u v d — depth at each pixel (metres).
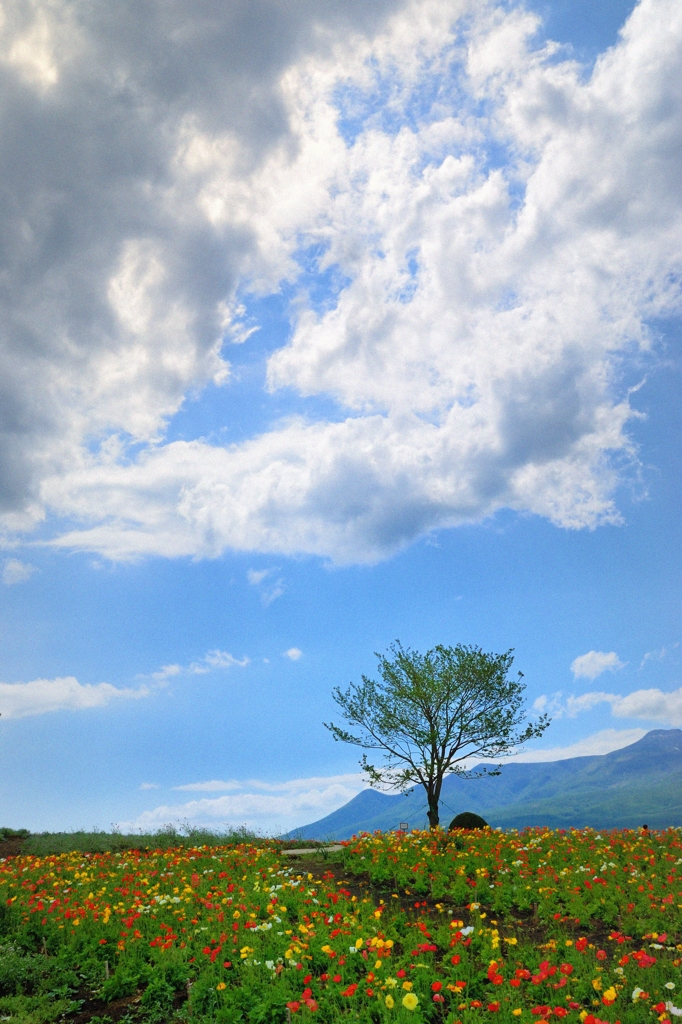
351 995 7.48
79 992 9.27
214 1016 8.03
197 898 12.81
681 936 9.73
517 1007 7.34
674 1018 6.82
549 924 10.60
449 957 8.89
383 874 14.07
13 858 19.88
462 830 19.84
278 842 22.28
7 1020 8.19
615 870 13.10
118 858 19.39
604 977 7.83
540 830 18.94
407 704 23.98
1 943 10.80
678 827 18.34
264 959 9.17
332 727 24.73
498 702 23.75
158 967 9.25
